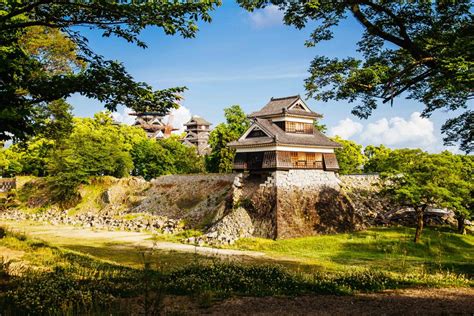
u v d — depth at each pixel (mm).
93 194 59438
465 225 40469
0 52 11227
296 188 40188
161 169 68250
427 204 34625
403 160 38438
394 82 12445
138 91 12258
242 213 39531
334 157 44594
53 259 16766
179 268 17016
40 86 11672
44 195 63312
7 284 11398
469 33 11094
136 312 9477
